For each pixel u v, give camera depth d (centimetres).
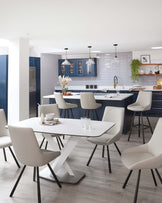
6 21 412
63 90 633
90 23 430
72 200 256
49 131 284
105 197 262
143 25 448
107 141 327
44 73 868
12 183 300
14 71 573
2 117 374
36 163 248
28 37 565
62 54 930
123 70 884
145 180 304
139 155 271
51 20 406
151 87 850
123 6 332
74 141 307
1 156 401
